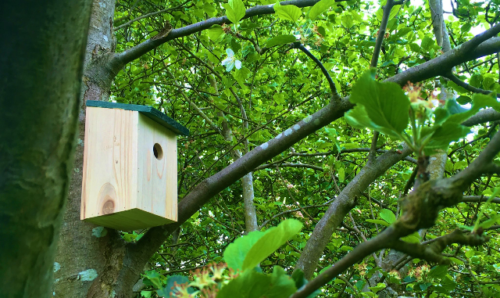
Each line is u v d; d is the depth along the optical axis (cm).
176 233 414
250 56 251
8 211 96
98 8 305
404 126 78
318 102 536
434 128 78
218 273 93
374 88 76
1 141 96
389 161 236
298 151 511
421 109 83
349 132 499
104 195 231
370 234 423
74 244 232
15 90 96
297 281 87
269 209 424
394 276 236
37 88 97
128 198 226
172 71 521
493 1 320
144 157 238
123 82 468
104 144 240
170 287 112
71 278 224
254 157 246
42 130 98
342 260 68
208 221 419
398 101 76
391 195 530
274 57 404
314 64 462
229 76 383
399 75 227
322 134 434
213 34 255
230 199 589
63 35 98
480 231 73
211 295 90
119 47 536
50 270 106
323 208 502
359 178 230
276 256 381
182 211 251
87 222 240
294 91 493
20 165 97
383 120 78
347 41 357
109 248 240
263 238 71
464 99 201
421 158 79
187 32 290
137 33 513
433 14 345
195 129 548
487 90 205
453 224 345
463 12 351
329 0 229
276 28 523
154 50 469
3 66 96
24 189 97
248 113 479
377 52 218
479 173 68
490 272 281
